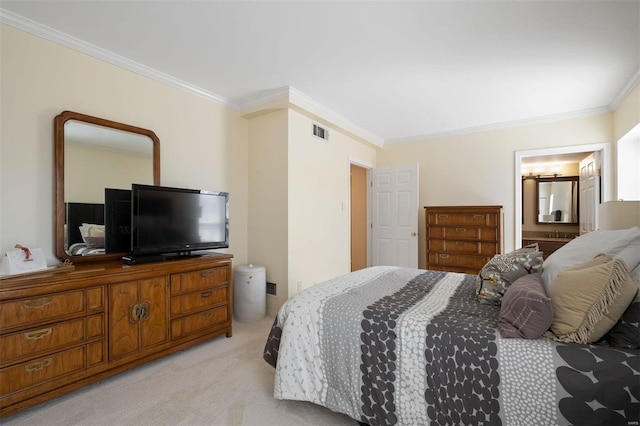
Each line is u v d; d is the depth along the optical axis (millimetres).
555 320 1275
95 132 2422
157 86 2838
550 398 1129
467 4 1891
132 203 2316
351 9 1942
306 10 1954
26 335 1680
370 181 5203
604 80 2939
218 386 1978
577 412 1090
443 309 1634
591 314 1192
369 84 3059
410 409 1386
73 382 1842
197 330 2545
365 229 5621
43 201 2164
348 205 4562
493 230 3916
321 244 3947
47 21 2072
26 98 2088
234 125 3564
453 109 3752
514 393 1186
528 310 1275
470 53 2469
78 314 1876
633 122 3031
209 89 3199
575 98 3385
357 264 5688
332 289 2018
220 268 2758
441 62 2617
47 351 1751
